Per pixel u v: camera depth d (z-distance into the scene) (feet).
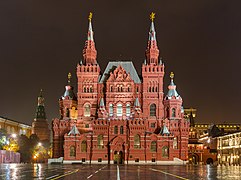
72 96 533.96
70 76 540.52
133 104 507.71
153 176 179.42
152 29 536.01
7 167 285.23
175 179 156.04
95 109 513.86
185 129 496.23
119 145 479.00
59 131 507.71
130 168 305.32
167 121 499.51
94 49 536.01
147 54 526.98
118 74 516.32
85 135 485.15
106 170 255.50
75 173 203.41
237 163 629.92
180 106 512.22
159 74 513.45
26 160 622.54
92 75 520.42
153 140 478.59
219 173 219.82
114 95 513.04
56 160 480.64
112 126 485.15
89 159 479.41
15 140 570.87
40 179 146.82
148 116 507.30
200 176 182.80
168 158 473.26
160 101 509.35
